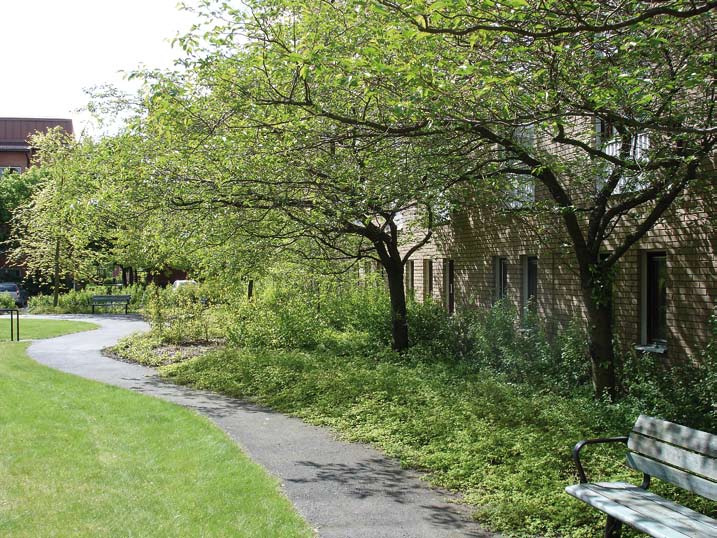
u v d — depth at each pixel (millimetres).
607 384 9531
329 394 10859
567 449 7094
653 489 5914
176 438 8219
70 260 39500
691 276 10273
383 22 7461
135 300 39594
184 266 23047
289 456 7660
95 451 7340
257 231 13547
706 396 8438
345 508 5898
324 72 7273
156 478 6426
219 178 10898
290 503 5953
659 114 7734
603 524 5344
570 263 13477
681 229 10414
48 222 30234
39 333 23719
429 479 6723
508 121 6762
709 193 9727
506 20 5898
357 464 7324
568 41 6738
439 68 7059
